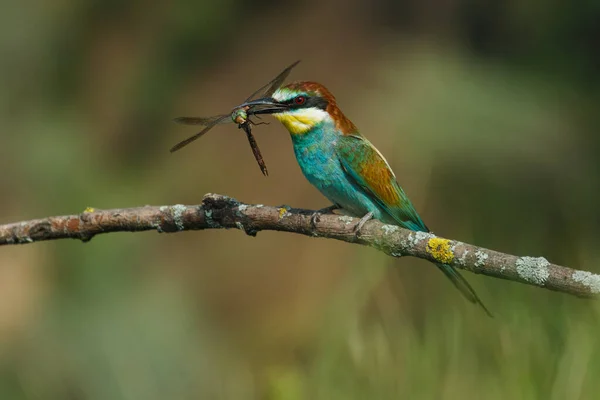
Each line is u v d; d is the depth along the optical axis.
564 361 6.36
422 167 12.90
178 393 11.77
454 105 13.76
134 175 16.64
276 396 7.44
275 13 18.06
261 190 14.76
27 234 6.57
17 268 13.84
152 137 17.31
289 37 17.44
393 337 7.43
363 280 8.37
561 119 14.09
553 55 15.88
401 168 13.06
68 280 13.74
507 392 6.62
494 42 16.64
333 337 7.55
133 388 12.05
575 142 13.83
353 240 6.19
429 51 15.71
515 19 16.56
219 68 17.69
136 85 17.69
